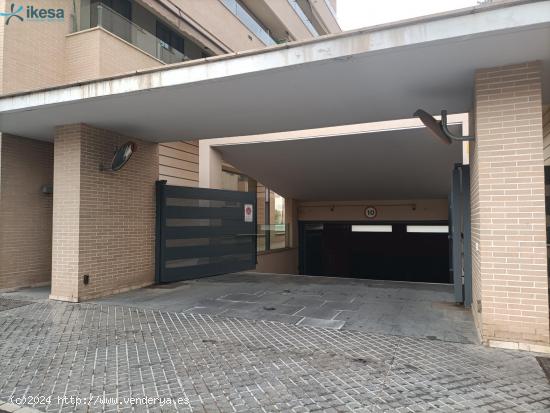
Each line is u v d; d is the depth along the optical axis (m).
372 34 4.50
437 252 17.36
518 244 4.64
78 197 7.36
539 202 4.58
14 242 8.18
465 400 3.40
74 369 4.14
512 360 4.28
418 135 10.58
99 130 7.84
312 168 13.45
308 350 4.65
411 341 4.97
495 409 3.24
